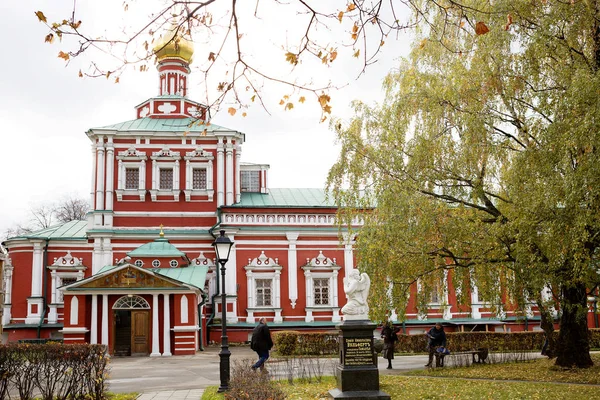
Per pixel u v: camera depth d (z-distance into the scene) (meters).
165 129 43.38
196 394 18.62
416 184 21.16
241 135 43.78
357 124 23.45
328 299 42.12
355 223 42.19
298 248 42.38
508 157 21.59
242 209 42.22
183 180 43.03
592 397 16.00
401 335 32.59
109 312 34.78
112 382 22.25
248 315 41.03
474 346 30.83
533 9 18.72
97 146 42.62
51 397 16.09
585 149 16.27
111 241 42.03
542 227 17.31
